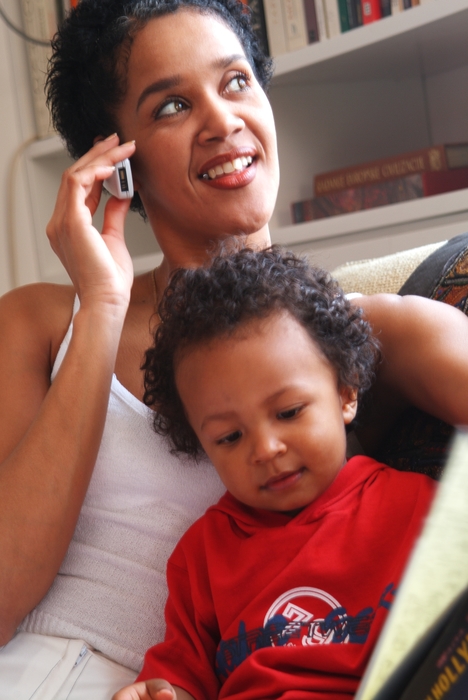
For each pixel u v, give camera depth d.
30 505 0.85
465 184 1.63
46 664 0.85
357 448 0.93
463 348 0.81
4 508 0.86
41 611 0.91
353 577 0.71
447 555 0.43
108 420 0.95
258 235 1.05
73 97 1.12
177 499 0.93
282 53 1.71
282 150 1.82
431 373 0.80
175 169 0.99
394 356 0.85
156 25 0.98
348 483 0.78
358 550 0.72
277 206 1.81
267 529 0.78
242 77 1.00
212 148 0.97
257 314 0.80
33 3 2.03
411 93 1.94
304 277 0.87
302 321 0.81
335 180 1.72
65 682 0.84
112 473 0.94
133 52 0.99
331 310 0.83
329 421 0.78
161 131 0.99
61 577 0.93
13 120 2.14
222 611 0.76
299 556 0.73
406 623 0.43
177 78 0.97
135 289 1.11
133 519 0.92
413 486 0.76
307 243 1.69
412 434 0.89
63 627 0.89
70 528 0.88
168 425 0.90
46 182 2.16
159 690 0.66
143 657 0.87
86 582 0.91
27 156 2.13
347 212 1.69
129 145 1.00
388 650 0.43
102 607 0.89
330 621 0.69
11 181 2.15
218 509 0.85
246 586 0.76
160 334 0.87
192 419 0.83
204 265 0.90
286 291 0.82
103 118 1.08
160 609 0.90
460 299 0.89
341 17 1.62
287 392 0.77
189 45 0.97
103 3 1.04
